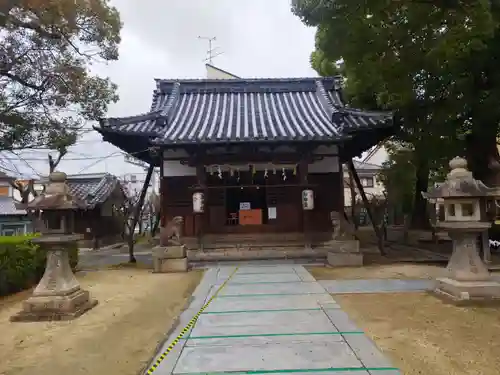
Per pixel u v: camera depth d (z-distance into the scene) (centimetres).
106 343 552
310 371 432
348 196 3903
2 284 914
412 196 2348
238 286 938
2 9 971
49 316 682
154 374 435
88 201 2292
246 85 1872
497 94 1208
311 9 935
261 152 1402
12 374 454
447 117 1353
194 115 1633
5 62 1227
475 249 759
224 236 1451
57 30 1139
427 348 499
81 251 2102
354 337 545
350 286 910
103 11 1190
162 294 882
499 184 1202
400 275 1041
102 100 1460
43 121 1390
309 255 1358
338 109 1486
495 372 427
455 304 709
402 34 936
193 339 550
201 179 1390
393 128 1445
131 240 1488
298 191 1477
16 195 2742
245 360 469
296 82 1870
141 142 1522
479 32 862
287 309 709
